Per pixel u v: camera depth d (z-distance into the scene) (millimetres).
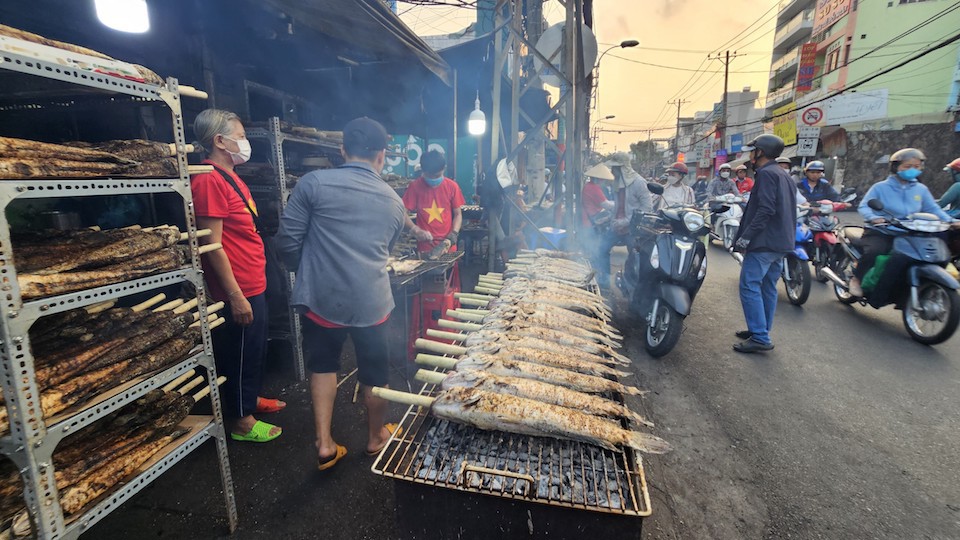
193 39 4211
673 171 7848
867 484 2623
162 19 3922
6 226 1272
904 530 2291
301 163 4430
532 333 2484
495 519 1687
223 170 2635
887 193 4918
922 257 4504
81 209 3102
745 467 2775
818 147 24484
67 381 1566
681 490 2582
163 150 1896
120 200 3385
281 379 3832
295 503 2428
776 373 4047
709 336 4977
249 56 5156
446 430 1957
